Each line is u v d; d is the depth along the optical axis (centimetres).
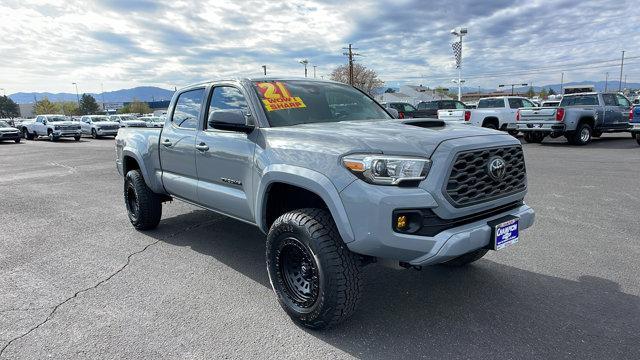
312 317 310
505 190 323
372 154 283
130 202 600
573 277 403
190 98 479
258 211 356
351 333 316
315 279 303
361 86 7362
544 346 293
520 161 341
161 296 382
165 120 516
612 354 282
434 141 288
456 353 288
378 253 280
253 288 398
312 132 325
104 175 1154
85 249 513
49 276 431
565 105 1702
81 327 330
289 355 290
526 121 1612
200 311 354
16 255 495
